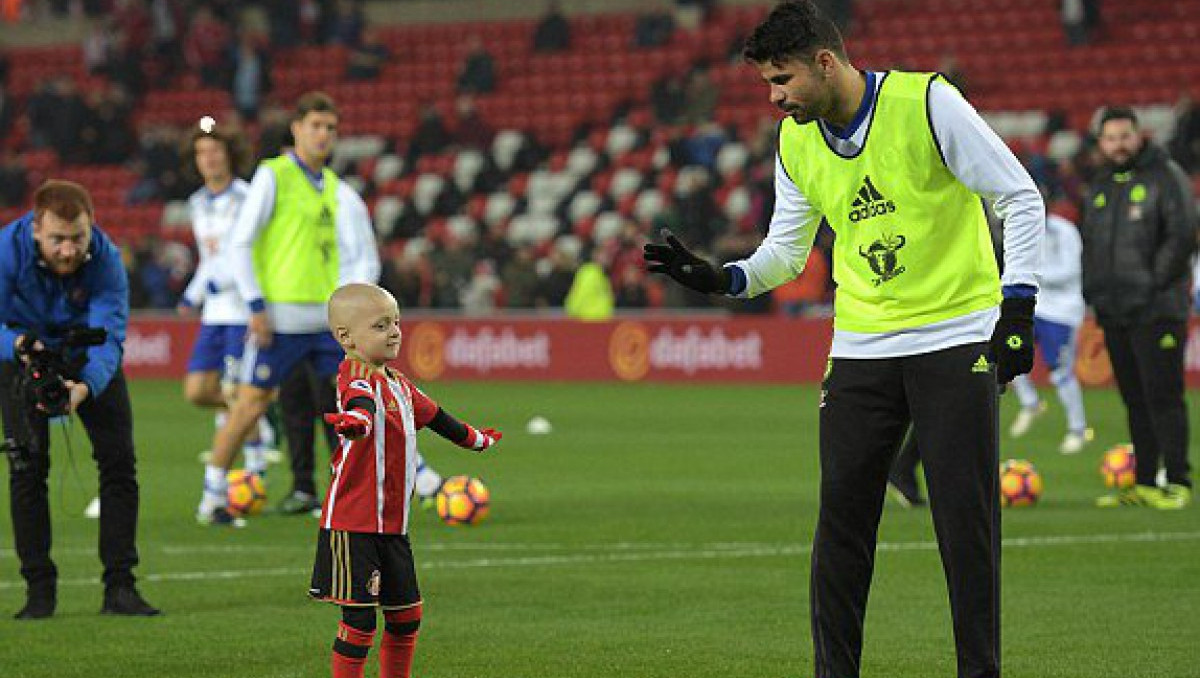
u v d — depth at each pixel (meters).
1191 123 82.38
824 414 18.17
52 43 118.50
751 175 86.62
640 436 54.41
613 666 21.02
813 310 80.12
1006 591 26.03
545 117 102.44
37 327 23.78
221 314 38.94
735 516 35.31
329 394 34.38
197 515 35.72
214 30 109.06
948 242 17.56
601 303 83.44
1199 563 28.59
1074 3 93.56
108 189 104.94
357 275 34.91
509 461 47.12
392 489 17.64
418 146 100.62
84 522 34.97
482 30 109.94
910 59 96.00
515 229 95.06
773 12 17.38
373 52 109.06
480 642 22.50
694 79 95.69
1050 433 54.72
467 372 84.19
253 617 24.31
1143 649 21.84
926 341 17.56
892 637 22.77
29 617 24.20
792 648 22.06
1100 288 35.41
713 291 18.69
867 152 17.52
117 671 20.84
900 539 31.31
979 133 17.22
